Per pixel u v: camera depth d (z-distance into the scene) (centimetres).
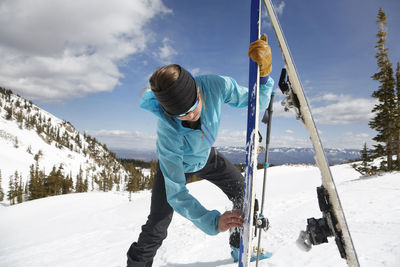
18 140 13212
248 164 127
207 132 160
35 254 431
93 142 17175
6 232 1338
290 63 121
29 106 18312
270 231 297
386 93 1453
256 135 120
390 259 160
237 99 178
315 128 114
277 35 128
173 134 147
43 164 12138
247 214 115
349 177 1511
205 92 157
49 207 2622
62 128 17812
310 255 190
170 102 122
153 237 179
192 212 146
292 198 671
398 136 1405
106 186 9338
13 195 7175
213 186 1598
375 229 238
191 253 269
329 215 107
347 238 103
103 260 321
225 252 252
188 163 175
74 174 12062
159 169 181
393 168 1394
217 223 138
